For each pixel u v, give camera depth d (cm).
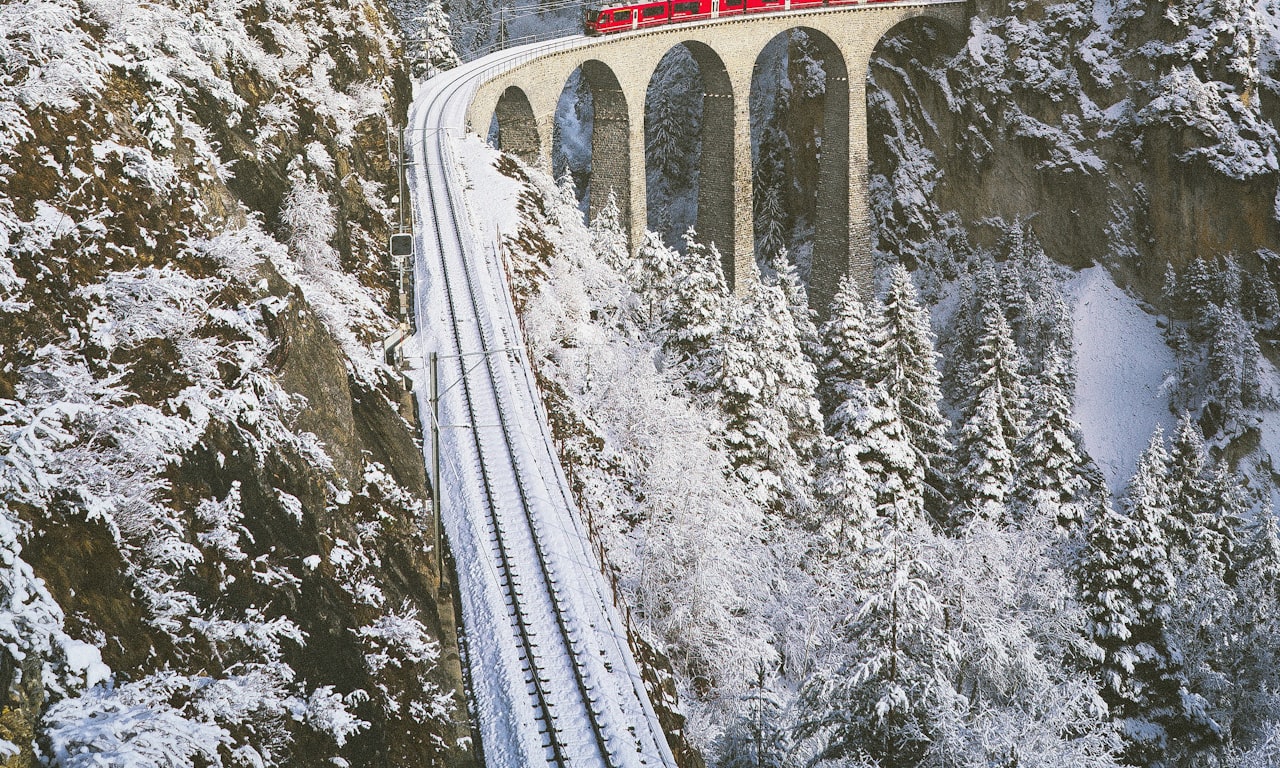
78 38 2120
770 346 4675
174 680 1429
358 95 4894
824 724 2422
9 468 1380
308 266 3362
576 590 2850
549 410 4028
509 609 2752
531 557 2962
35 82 1931
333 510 2300
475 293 4650
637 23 8231
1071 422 5097
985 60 10131
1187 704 3875
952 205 10481
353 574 2258
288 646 1861
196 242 2205
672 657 3434
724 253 9506
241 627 1733
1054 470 5088
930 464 5256
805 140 11200
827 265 10400
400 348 3891
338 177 4022
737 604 3594
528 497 3241
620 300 6125
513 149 8062
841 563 3872
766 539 4341
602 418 4569
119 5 2320
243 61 3338
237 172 2967
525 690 2477
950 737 2370
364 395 3083
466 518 3108
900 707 2297
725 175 9275
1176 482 6062
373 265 4203
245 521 1942
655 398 4425
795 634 3744
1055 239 9931
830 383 5838
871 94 10931
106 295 1833
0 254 1636
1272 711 4441
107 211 1941
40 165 1859
